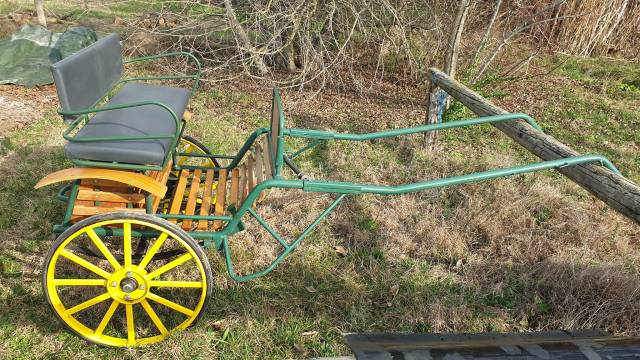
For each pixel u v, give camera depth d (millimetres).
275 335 2727
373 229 3645
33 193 3773
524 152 5020
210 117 5434
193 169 3137
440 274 3254
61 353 2500
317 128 5402
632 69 7820
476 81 5734
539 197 3988
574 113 6141
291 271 3186
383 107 6191
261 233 3477
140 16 7352
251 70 6891
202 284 2414
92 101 2617
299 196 3611
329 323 2846
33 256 3143
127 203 2471
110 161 2328
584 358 1755
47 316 2713
